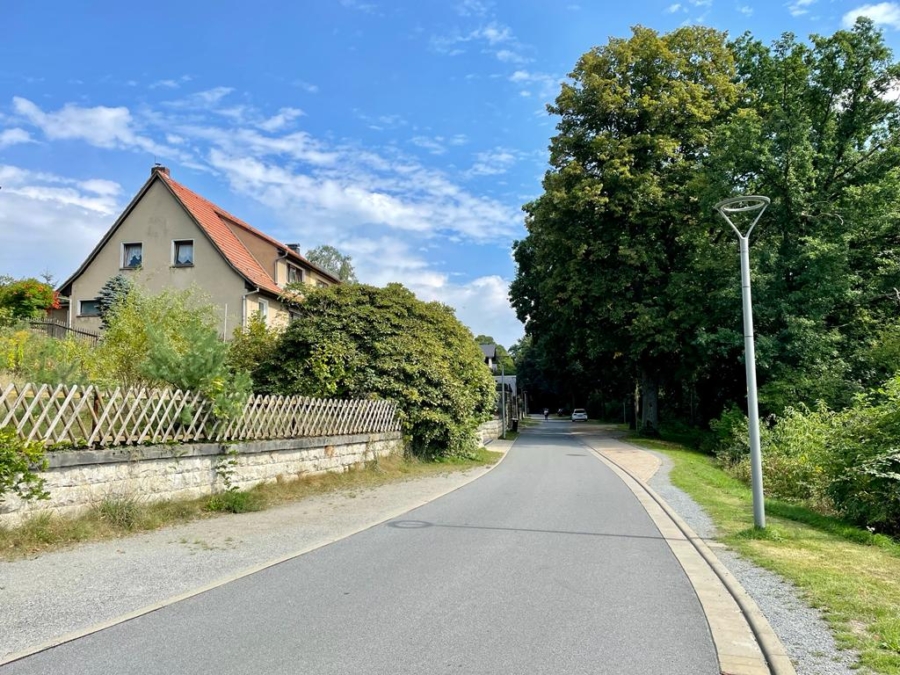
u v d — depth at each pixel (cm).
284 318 2350
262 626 497
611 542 848
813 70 2947
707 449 3055
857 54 2891
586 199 2975
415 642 466
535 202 3828
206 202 3581
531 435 4212
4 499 723
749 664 436
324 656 437
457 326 2277
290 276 3766
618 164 2992
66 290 3231
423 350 1873
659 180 3064
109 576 636
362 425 1587
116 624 498
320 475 1379
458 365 2122
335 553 754
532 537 869
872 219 2755
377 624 505
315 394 1691
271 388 1736
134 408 906
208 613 527
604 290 3086
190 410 997
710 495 1377
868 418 1343
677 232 3145
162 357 1026
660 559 754
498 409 4175
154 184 3188
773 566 719
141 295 1537
